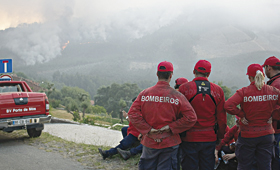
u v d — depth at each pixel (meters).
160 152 3.06
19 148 5.95
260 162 3.49
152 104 3.07
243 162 3.56
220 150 4.70
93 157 5.21
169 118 3.04
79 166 4.66
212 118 3.47
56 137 7.35
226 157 4.44
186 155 3.52
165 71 3.14
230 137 4.52
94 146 6.20
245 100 3.41
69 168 4.54
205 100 3.39
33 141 6.64
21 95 6.70
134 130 5.27
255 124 3.42
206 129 3.44
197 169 3.49
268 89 3.40
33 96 6.88
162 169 3.03
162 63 3.19
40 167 4.57
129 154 5.00
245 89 3.45
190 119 2.99
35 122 6.78
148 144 3.10
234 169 4.47
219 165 4.65
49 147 6.04
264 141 3.40
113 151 5.05
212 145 3.47
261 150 3.47
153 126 3.08
